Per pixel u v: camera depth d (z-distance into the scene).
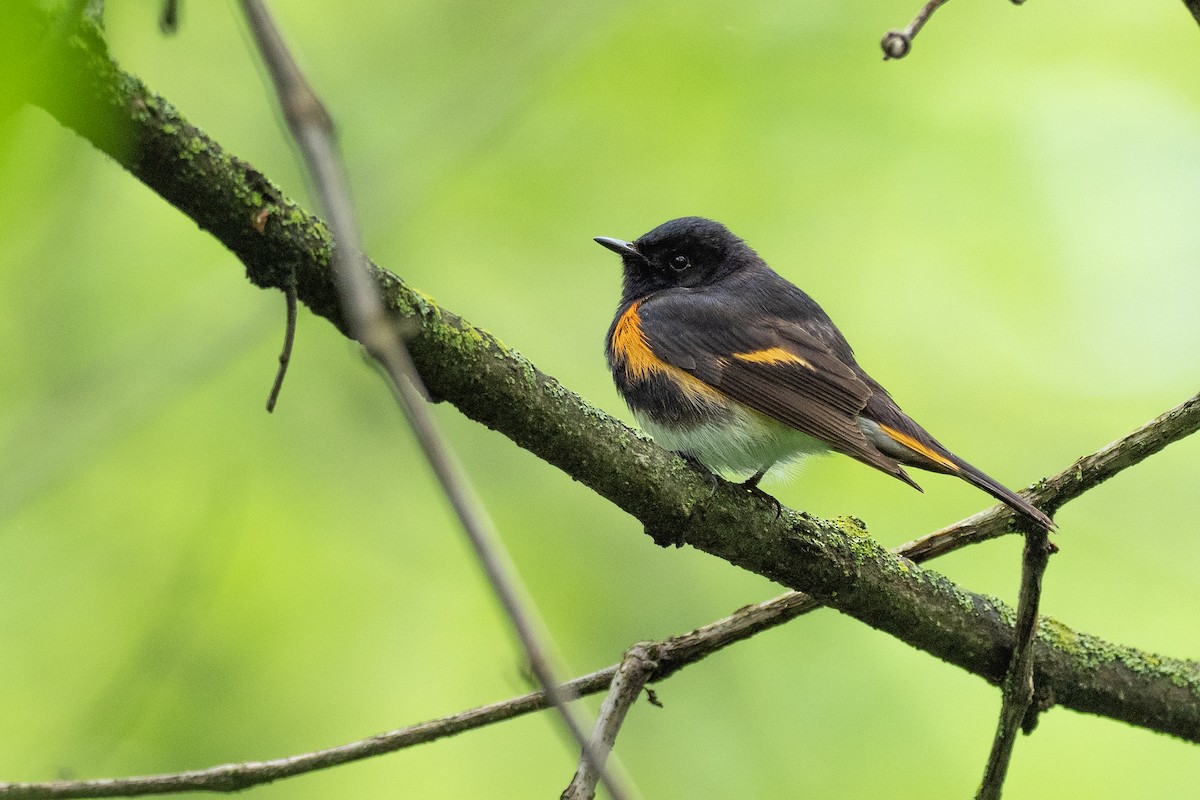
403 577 10.63
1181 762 10.29
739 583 10.83
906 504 11.11
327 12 12.09
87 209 9.27
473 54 11.95
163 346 10.37
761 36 11.48
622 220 11.65
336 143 3.23
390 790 9.88
